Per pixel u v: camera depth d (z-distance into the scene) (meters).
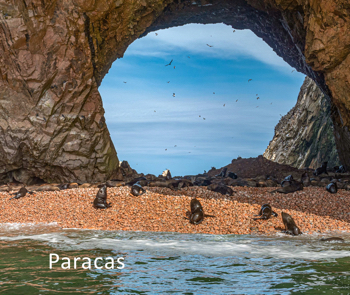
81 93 15.64
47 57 14.91
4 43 14.26
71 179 15.91
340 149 20.27
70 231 8.46
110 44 17.78
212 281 4.66
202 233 8.34
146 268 5.27
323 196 11.76
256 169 22.67
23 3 14.26
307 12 15.27
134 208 10.31
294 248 6.72
